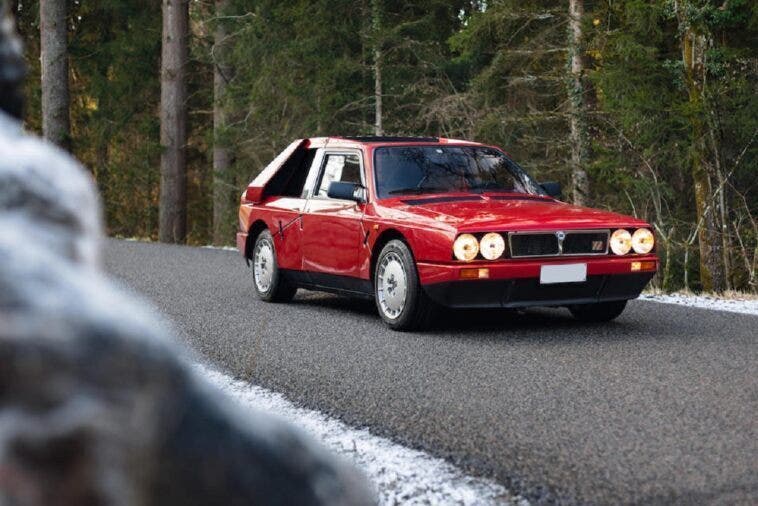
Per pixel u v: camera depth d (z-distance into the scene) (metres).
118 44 37.75
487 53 28.55
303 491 0.70
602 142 23.25
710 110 20.16
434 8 29.09
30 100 40.06
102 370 0.57
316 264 11.02
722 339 9.00
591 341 8.91
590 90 24.02
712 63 20.09
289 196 11.80
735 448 5.16
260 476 0.67
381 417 5.97
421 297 9.41
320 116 29.44
